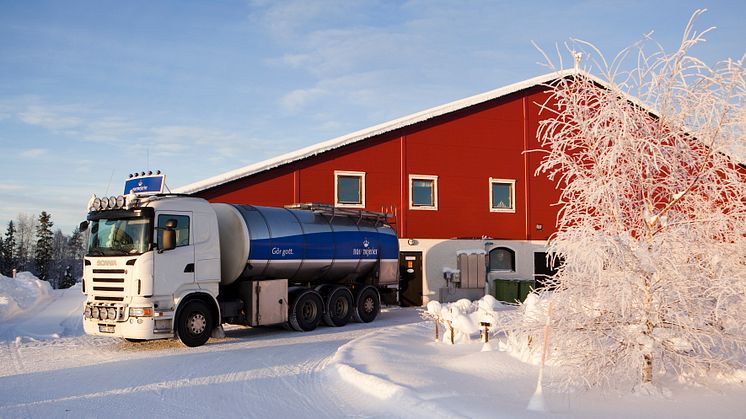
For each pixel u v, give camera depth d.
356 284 20.03
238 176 22.84
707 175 8.16
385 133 25.58
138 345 14.09
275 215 17.39
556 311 8.09
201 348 13.52
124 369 10.72
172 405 8.02
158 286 13.27
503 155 27.61
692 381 8.11
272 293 16.41
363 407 7.74
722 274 7.83
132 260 13.15
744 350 8.00
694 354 8.04
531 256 27.64
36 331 16.78
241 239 16.12
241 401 8.22
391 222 25.31
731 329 7.98
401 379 8.71
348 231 19.23
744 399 7.33
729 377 8.12
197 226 14.24
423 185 26.22
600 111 8.27
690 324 7.72
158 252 13.37
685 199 8.41
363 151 25.12
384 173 25.41
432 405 7.19
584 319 7.96
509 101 27.98
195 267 14.05
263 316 16.08
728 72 7.89
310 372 10.33
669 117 8.21
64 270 104.88
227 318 15.82
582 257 7.85
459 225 26.50
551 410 6.96
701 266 8.00
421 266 25.75
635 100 8.33
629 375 8.04
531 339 9.46
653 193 8.53
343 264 18.92
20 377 10.03
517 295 25.41
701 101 7.97
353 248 19.20
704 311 7.85
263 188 23.39
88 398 8.43
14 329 17.17
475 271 25.55
